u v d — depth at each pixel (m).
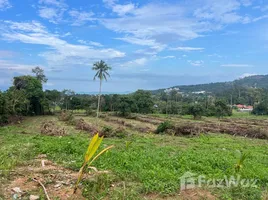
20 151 8.27
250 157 10.73
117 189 4.82
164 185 5.07
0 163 6.32
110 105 62.28
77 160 7.12
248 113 66.25
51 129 21.06
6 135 19.05
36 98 51.62
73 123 32.62
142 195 4.72
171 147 13.45
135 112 57.16
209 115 55.59
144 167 6.83
